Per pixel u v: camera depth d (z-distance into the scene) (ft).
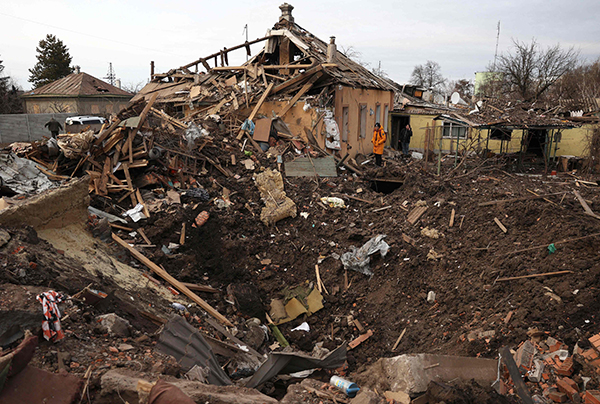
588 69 146.72
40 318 15.43
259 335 27.78
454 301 29.22
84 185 27.04
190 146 43.24
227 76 68.08
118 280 24.11
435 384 17.72
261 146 52.19
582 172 66.69
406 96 98.48
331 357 22.63
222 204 38.40
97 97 136.46
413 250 35.37
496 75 146.30
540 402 17.87
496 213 37.09
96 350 16.21
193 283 30.45
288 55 70.08
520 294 26.37
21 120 92.94
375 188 57.11
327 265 35.88
